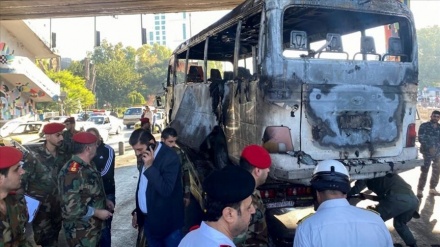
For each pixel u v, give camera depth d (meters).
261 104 4.54
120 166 13.48
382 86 4.87
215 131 6.23
